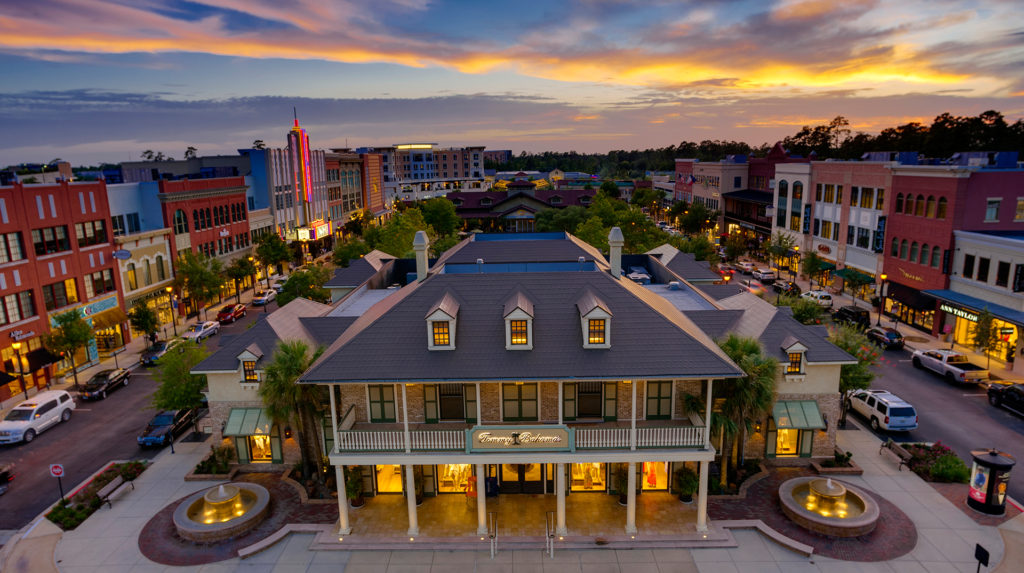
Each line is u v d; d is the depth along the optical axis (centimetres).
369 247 8138
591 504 2684
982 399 3775
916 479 2827
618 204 11025
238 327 5841
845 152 14812
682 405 2661
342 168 11219
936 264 5078
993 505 2506
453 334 2395
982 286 4578
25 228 4359
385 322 2527
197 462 3177
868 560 2253
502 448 2378
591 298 2466
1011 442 3203
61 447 3412
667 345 2408
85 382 4425
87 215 4972
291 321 3203
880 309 5553
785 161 9531
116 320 5100
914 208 5347
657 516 2575
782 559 2291
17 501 2847
